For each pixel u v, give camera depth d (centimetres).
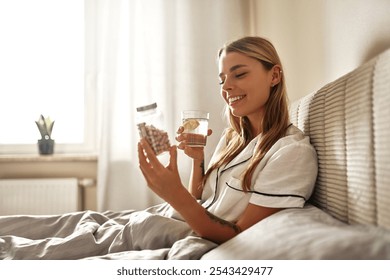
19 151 256
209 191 125
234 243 73
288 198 87
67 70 263
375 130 69
